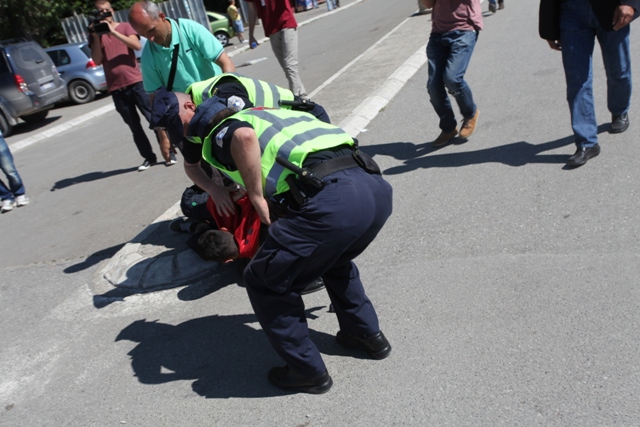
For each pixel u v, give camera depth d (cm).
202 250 409
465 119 609
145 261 492
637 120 561
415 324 357
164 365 376
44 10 2233
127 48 775
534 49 920
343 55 1377
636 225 404
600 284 353
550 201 458
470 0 564
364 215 286
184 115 339
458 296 373
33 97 1409
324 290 420
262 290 302
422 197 512
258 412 317
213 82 355
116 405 349
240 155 287
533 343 320
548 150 546
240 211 412
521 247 410
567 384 288
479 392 296
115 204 718
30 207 786
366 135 699
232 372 354
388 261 431
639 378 283
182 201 460
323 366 319
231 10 2352
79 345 421
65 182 879
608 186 459
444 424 282
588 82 495
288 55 757
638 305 329
